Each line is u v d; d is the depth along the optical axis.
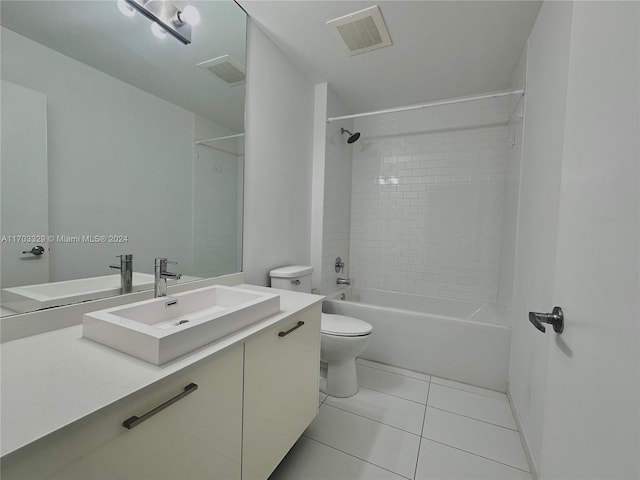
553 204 1.23
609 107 0.54
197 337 0.83
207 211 1.60
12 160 0.89
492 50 1.98
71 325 1.02
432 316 2.13
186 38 1.44
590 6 0.65
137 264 1.27
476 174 2.74
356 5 1.61
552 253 1.22
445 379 2.08
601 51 0.59
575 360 0.64
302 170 2.42
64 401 0.58
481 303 2.69
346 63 2.20
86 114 1.08
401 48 1.99
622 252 0.48
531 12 1.60
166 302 1.17
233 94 1.71
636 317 0.43
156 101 1.32
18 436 0.48
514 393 1.71
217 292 1.41
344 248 3.10
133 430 0.64
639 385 0.41
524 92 1.84
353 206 3.25
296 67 2.25
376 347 2.32
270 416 1.11
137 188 1.26
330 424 1.59
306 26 1.80
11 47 0.88
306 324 1.34
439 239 2.91
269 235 2.05
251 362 0.99
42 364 0.73
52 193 0.99
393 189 3.07
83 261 1.08
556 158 1.22
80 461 0.55
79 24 1.04
